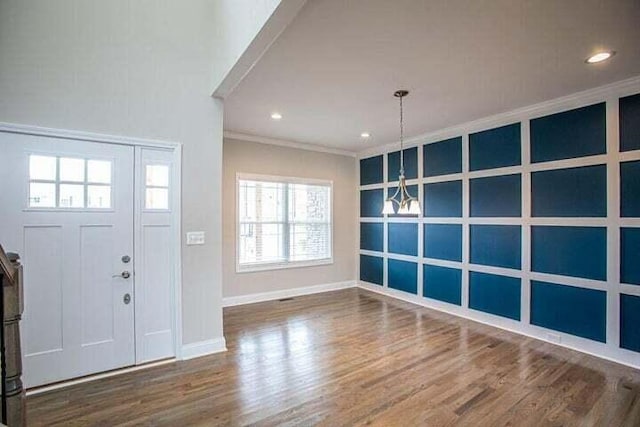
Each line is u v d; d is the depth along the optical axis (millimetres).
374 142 5500
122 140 2795
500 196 4004
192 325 3102
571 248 3371
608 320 3096
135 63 2855
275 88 3209
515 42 2352
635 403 2350
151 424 2109
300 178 5637
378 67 2754
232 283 4977
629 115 2986
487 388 2553
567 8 1960
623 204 3014
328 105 3678
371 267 6004
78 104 2623
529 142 3721
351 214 6285
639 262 2924
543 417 2189
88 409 2264
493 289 4074
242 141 5066
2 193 2379
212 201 3217
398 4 1933
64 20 2576
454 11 1998
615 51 2467
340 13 2018
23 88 2426
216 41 3059
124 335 2846
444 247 4684
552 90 3211
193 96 3121
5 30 2373
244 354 3170
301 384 2609
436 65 2715
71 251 2631
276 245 5402
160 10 2979
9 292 1241
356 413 2230
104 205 2760
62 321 2594
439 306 4738
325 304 5023
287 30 2215
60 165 2582
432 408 2289
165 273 3035
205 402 2355
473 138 4320
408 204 3418
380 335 3695
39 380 2500
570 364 2969
